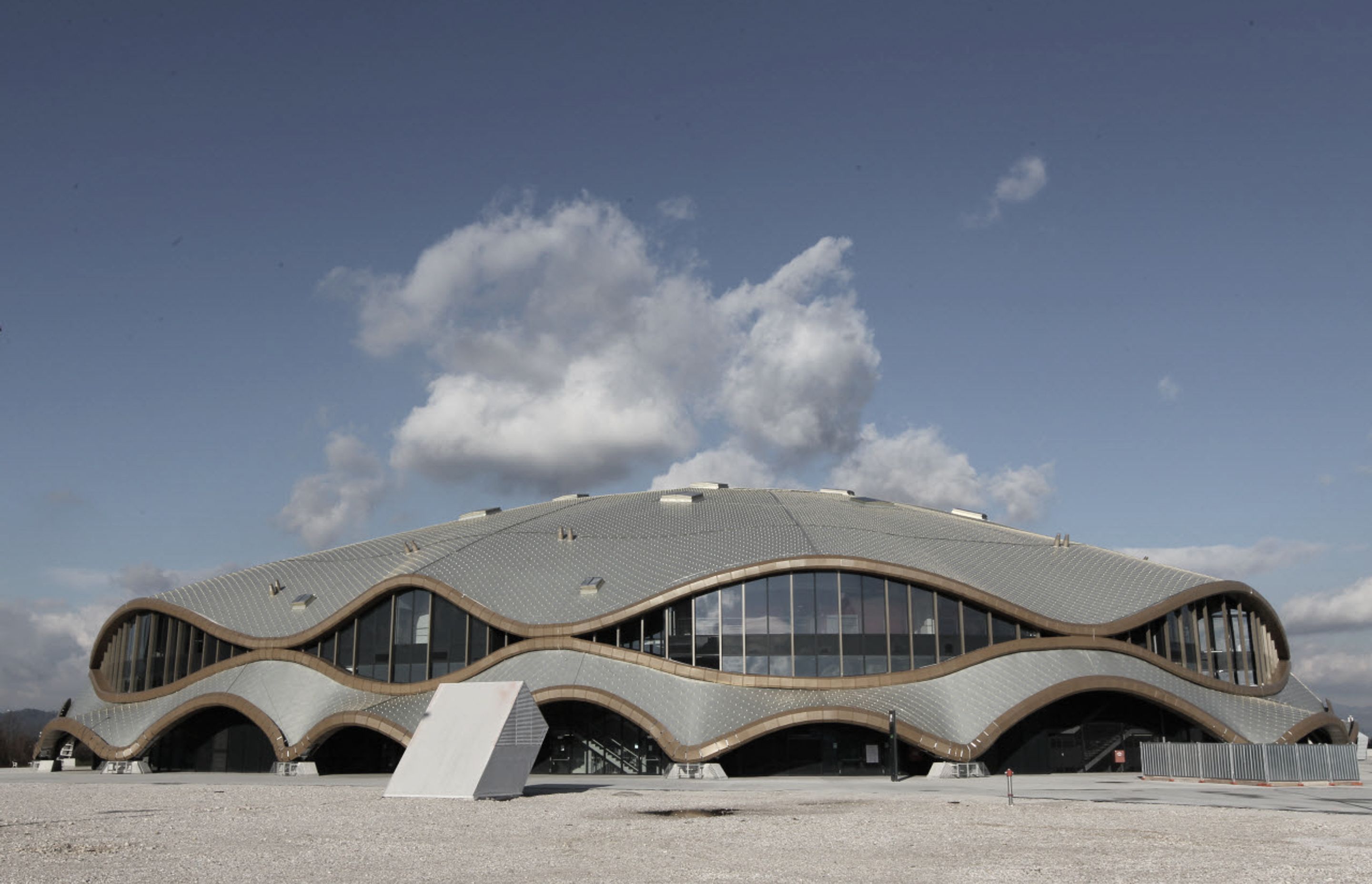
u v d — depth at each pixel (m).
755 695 55.34
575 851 23.91
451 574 64.44
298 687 62.25
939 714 53.75
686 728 52.94
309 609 66.56
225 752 64.69
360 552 75.06
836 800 38.00
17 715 131.75
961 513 80.44
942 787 45.31
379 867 21.30
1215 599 64.62
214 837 26.08
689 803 36.62
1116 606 61.66
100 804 35.59
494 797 37.84
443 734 39.38
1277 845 25.00
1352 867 21.47
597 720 58.28
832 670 58.22
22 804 35.56
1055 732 58.16
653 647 59.09
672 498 74.12
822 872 20.84
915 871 21.05
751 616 58.94
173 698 65.25
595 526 69.44
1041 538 73.50
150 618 69.94
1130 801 37.94
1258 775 47.81
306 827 28.39
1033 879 20.02
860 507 74.81
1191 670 62.16
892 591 59.59
